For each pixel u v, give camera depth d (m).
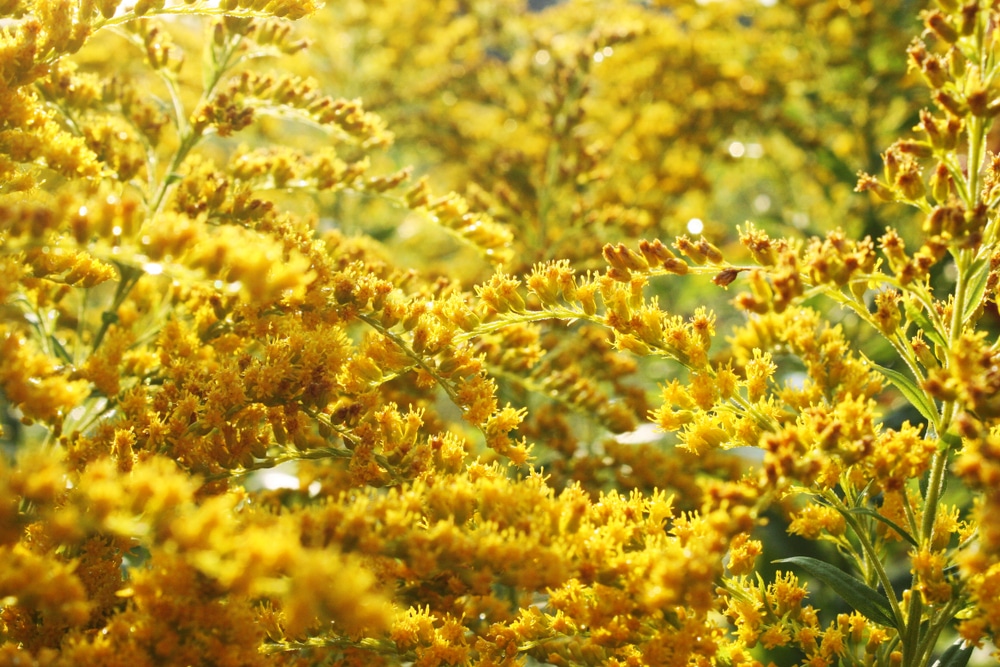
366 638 0.62
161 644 0.58
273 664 0.60
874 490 0.62
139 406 0.63
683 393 0.63
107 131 0.69
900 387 0.61
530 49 1.25
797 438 0.60
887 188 0.61
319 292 0.63
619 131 1.21
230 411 0.62
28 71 0.63
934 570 0.60
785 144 1.33
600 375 0.80
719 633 0.61
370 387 0.64
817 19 1.15
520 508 0.59
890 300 0.61
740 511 0.58
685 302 1.22
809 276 0.60
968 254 0.60
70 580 0.57
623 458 0.76
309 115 0.71
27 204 0.58
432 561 0.58
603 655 0.61
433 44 1.36
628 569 0.59
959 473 0.57
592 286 0.63
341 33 1.30
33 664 0.58
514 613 0.64
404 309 0.64
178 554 0.57
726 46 1.33
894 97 1.11
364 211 1.13
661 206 1.08
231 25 0.69
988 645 0.81
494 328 0.64
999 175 0.61
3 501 0.57
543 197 0.95
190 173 0.69
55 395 0.60
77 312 0.71
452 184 1.13
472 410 0.63
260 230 0.67
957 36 0.59
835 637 0.62
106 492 0.57
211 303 0.65
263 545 0.56
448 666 0.62
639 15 1.32
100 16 0.64
